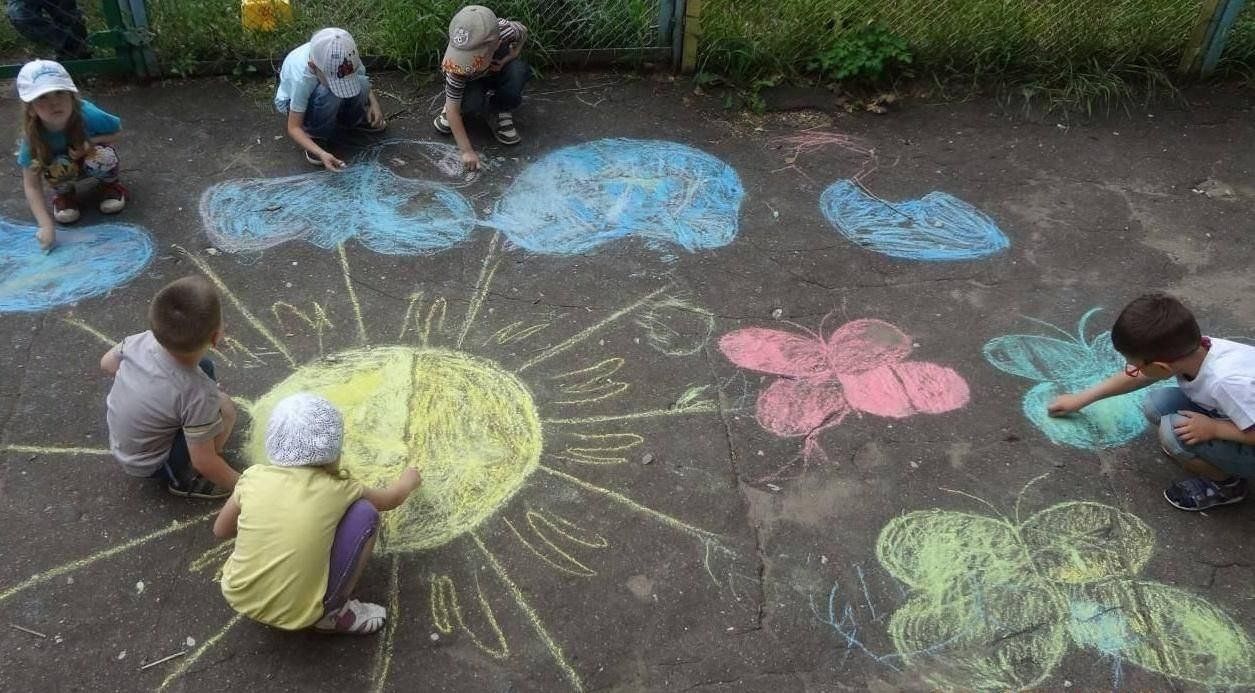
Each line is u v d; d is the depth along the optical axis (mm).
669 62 4664
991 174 4137
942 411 3016
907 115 4504
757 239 3729
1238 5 4465
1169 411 2781
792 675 2326
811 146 4281
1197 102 4613
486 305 3355
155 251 3492
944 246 3723
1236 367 2514
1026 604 2496
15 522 2555
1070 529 2676
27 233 3523
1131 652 2398
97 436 2795
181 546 2521
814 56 4637
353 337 3191
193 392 2410
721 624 2424
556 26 4578
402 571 2504
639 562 2555
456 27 3727
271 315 3258
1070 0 4582
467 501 2689
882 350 3236
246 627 2355
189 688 2236
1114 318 3402
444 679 2281
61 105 3238
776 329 3314
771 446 2885
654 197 3924
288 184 3865
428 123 4270
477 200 3855
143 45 4223
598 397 3021
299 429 2184
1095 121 4477
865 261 3637
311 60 3744
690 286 3484
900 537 2643
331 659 2307
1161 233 3822
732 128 4379
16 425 2816
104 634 2330
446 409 2951
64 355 3055
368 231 3660
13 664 2260
